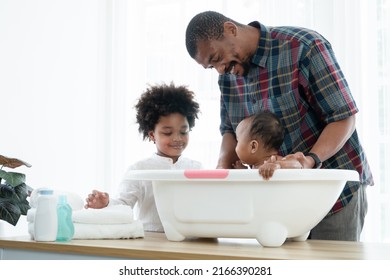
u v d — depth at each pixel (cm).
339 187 117
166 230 123
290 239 127
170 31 302
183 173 115
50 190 123
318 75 135
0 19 261
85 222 128
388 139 246
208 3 290
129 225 130
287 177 107
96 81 310
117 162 308
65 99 292
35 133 276
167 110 181
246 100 152
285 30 144
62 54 292
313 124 143
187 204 118
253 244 119
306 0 263
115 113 310
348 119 135
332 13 258
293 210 112
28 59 274
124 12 312
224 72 146
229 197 114
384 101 248
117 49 312
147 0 310
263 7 271
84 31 304
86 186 302
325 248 111
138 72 310
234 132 162
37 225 120
